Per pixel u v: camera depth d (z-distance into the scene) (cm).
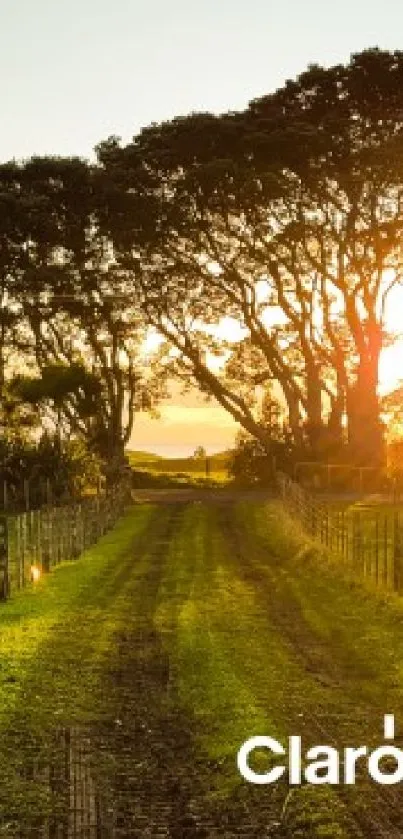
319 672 2084
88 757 1511
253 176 8094
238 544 5106
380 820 1253
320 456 8988
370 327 8888
